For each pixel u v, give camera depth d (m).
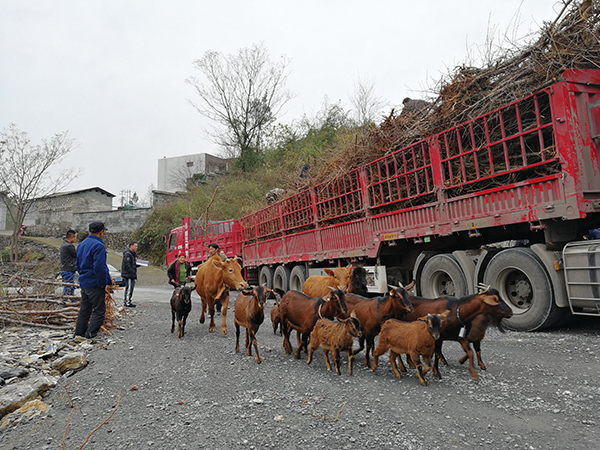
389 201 8.92
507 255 6.73
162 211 35.41
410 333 4.43
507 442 3.03
